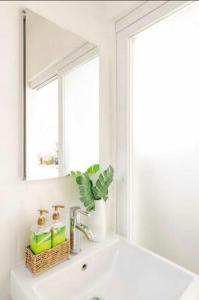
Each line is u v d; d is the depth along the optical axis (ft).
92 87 3.32
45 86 2.71
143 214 3.52
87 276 2.69
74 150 3.04
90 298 2.60
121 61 3.47
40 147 2.64
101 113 3.46
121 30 3.47
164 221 3.25
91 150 3.29
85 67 3.22
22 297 2.10
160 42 3.24
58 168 2.84
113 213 3.67
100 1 3.49
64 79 2.93
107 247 2.98
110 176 3.07
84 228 2.80
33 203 2.62
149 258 2.78
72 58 3.05
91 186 3.03
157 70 3.29
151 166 3.40
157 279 2.56
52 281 2.30
